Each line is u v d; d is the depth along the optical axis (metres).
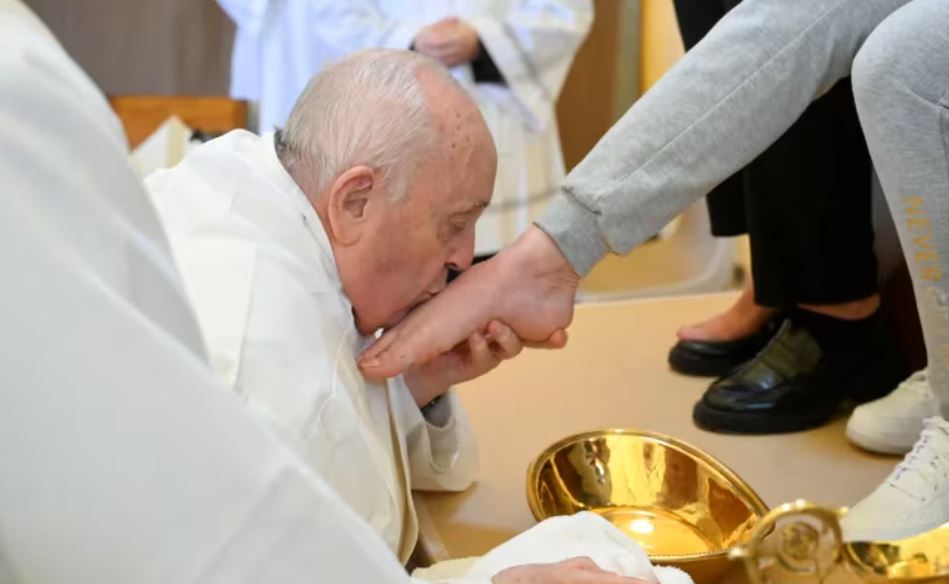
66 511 0.49
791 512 0.75
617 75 3.03
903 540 0.83
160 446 0.50
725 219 1.73
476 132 0.96
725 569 1.01
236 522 0.52
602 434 1.29
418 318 1.04
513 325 1.11
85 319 0.49
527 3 2.38
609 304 2.08
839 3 1.13
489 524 1.24
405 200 0.93
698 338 1.72
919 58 1.04
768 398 1.49
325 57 2.42
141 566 0.50
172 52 3.08
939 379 1.14
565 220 1.13
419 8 2.37
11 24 0.52
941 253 1.09
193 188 0.92
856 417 1.43
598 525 0.96
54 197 0.49
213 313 0.81
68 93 0.51
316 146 0.94
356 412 0.89
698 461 1.23
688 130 1.14
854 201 1.48
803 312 1.54
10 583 0.51
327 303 0.91
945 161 1.06
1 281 0.48
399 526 0.95
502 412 1.57
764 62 1.14
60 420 0.49
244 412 0.53
